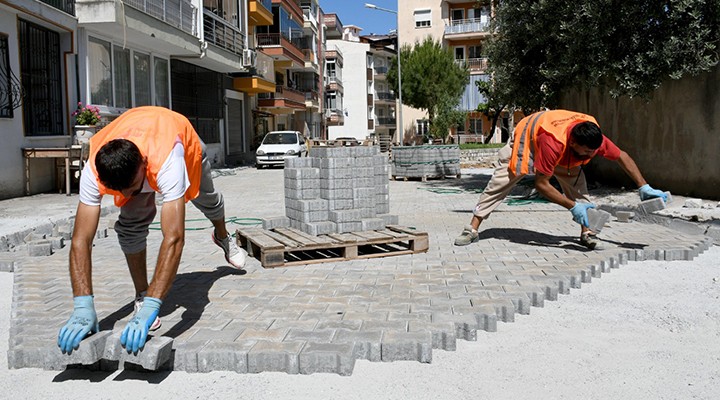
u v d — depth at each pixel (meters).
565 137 6.43
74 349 3.29
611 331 4.36
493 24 15.02
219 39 24.95
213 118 27.66
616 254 6.47
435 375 3.59
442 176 19.11
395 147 19.50
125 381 3.54
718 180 10.52
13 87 12.97
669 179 11.78
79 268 3.52
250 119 33.78
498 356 3.88
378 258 6.56
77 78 15.80
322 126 59.78
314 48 51.41
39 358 3.71
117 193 3.60
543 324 4.50
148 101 20.81
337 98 64.31
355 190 7.08
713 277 5.86
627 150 13.16
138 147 3.55
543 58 14.20
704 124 10.77
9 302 5.22
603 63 11.73
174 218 3.57
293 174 7.25
